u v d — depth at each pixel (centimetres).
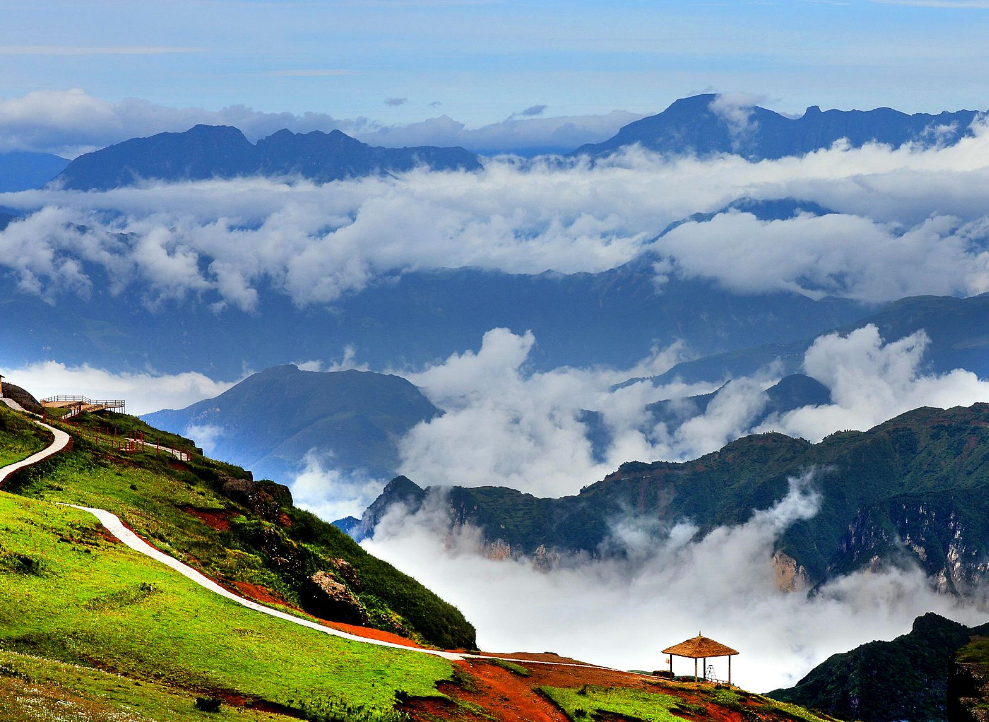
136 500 10231
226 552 9556
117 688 5584
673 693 8750
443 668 7788
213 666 6588
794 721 8731
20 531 7875
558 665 9169
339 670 7194
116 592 7269
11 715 4578
